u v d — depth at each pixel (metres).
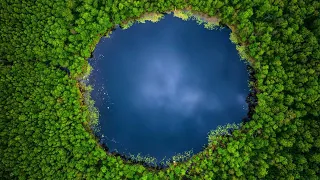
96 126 50.75
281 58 48.28
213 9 50.56
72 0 48.59
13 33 47.97
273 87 48.34
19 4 47.91
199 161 48.94
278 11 48.19
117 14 50.22
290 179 44.31
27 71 48.09
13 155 46.12
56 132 47.50
